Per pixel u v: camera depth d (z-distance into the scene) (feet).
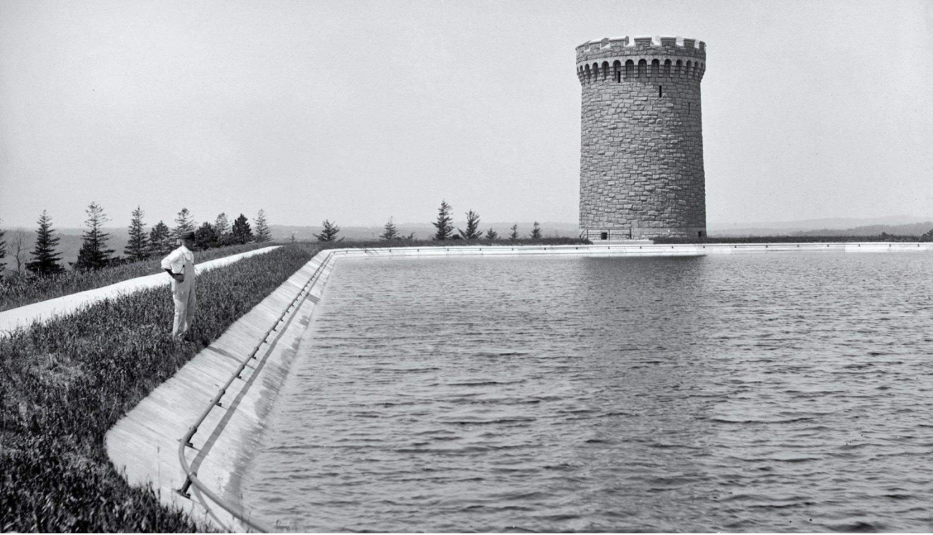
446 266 307.99
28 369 64.44
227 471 64.44
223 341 94.63
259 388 89.20
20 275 139.85
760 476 69.72
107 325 83.35
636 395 95.71
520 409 88.74
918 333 144.25
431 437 78.23
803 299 196.24
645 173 375.04
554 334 139.23
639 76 371.97
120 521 43.11
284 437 77.41
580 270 282.77
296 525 57.93
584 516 61.00
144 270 161.58
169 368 73.56
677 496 65.05
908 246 418.72
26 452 48.52
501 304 182.19
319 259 305.12
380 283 235.40
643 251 366.02
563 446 76.28
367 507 61.46
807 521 61.26
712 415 87.45
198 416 69.15
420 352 121.39
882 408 91.09
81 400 58.95
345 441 76.48
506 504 62.75
